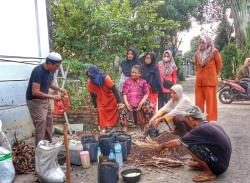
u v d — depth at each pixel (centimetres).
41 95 486
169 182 421
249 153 530
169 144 446
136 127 720
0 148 429
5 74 594
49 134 539
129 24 1219
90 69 629
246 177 431
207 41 670
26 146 540
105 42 1166
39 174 423
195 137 425
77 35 1123
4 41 602
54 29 1095
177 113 532
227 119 810
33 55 682
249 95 1046
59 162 483
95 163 502
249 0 1783
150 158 507
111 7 1205
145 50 1289
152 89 728
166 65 821
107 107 646
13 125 613
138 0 1900
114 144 496
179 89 557
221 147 417
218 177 434
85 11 1115
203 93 694
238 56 1600
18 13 638
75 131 698
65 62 816
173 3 2036
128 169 443
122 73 756
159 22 1302
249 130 687
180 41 2445
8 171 421
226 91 1084
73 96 787
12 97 610
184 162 488
